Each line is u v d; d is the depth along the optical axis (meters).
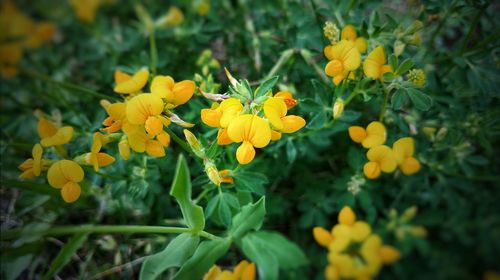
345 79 0.12
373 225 0.13
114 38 0.17
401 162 0.12
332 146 0.16
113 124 0.11
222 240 0.13
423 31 0.16
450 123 0.14
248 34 0.17
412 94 0.12
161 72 0.16
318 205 0.15
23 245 0.14
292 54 0.16
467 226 0.12
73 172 0.12
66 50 0.17
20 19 0.12
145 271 0.12
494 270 0.11
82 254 0.16
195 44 0.17
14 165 0.16
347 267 0.10
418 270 0.12
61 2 0.16
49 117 0.14
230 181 0.13
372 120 0.16
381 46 0.12
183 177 0.11
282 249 0.12
